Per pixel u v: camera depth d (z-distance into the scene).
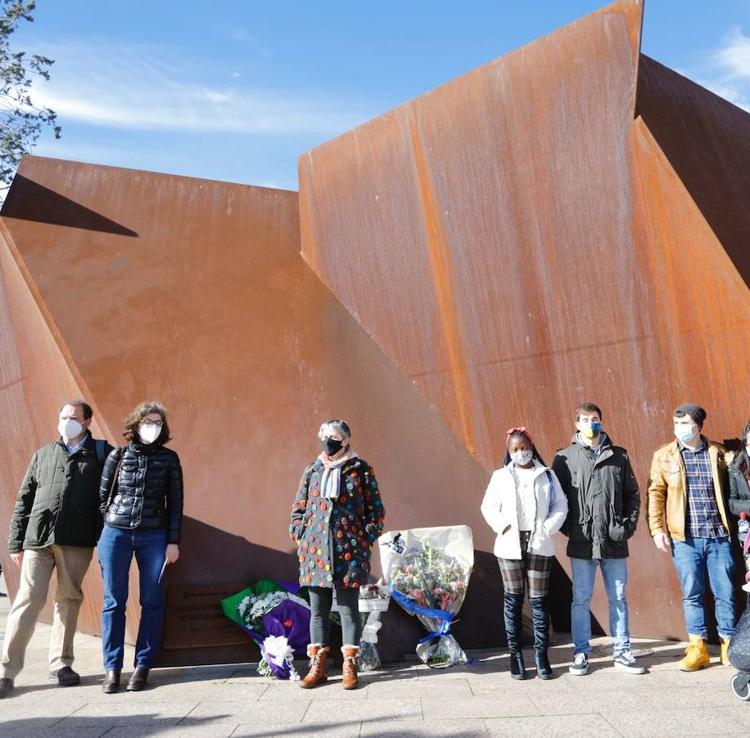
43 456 4.94
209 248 6.96
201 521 5.61
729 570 4.59
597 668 4.71
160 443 4.91
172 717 3.88
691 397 5.15
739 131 6.42
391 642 5.13
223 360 6.37
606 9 5.42
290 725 3.68
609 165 5.45
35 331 6.52
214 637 5.17
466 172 6.20
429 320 6.46
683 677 4.39
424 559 5.34
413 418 6.39
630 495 4.70
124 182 7.11
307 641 4.99
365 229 6.83
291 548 5.59
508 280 6.01
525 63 5.86
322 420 6.26
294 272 7.07
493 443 6.13
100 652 5.74
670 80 5.98
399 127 6.63
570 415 5.73
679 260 5.15
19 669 4.57
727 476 4.65
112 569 4.65
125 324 6.35
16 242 6.60
